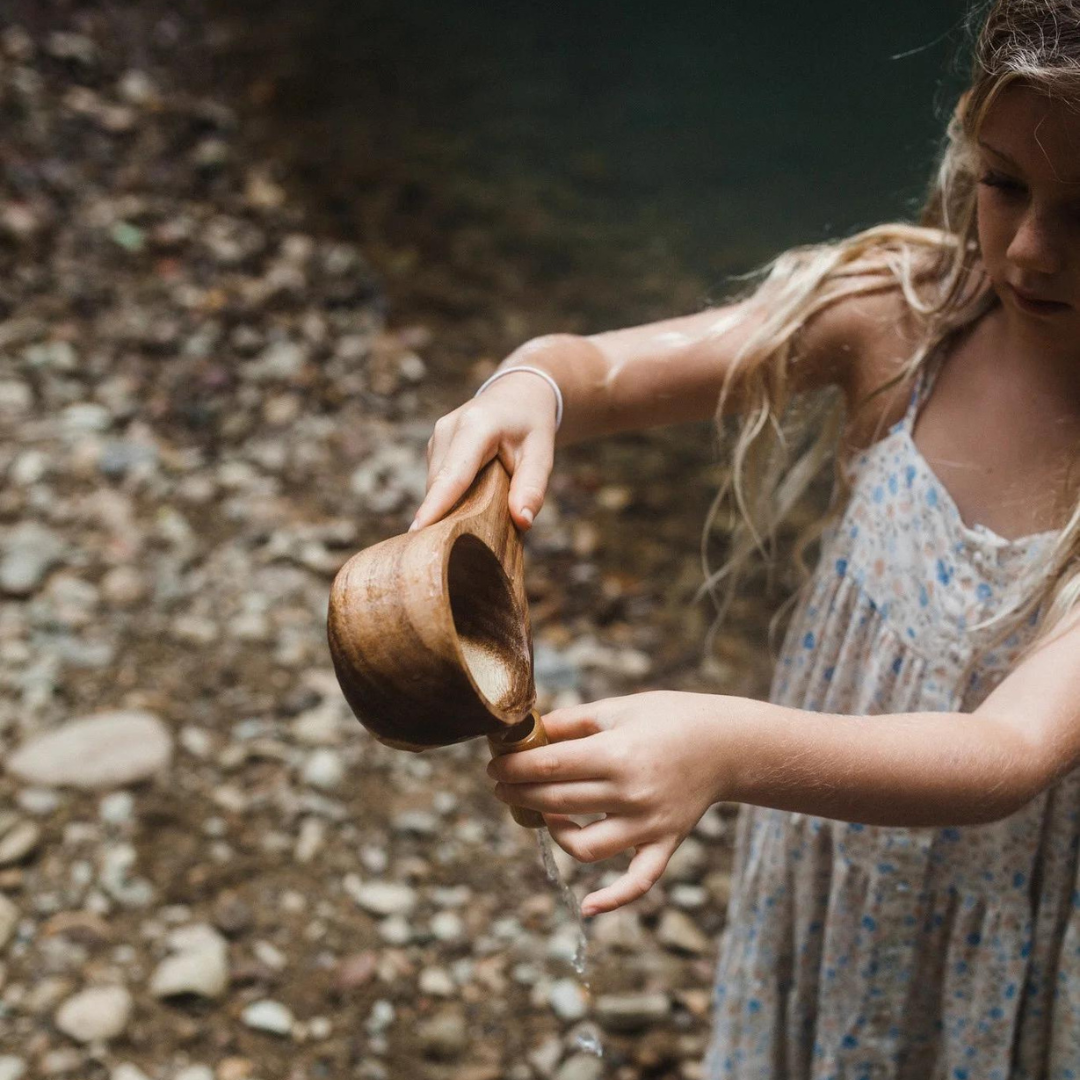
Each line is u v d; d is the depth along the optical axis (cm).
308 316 406
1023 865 140
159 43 542
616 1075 212
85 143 454
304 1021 215
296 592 302
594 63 623
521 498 116
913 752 108
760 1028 163
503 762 100
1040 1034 148
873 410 141
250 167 480
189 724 264
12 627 280
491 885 242
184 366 371
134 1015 210
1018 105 105
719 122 582
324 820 249
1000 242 115
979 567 132
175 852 239
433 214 479
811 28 666
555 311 435
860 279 140
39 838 237
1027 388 130
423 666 90
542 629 303
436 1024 215
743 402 144
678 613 314
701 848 255
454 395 387
